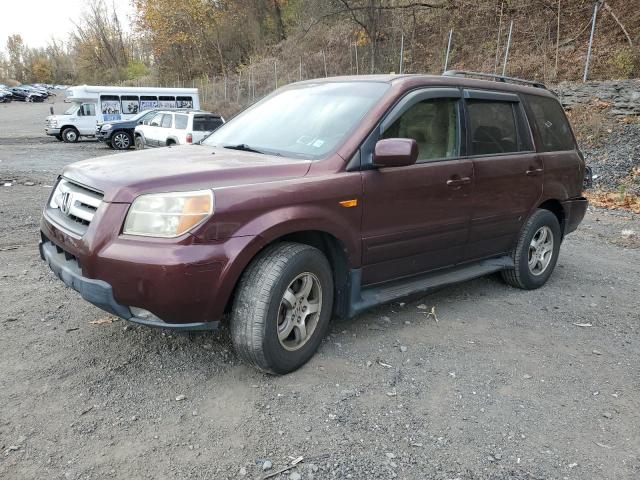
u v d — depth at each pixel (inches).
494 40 745.0
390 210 148.2
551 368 144.6
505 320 175.8
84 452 102.0
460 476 100.7
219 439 107.8
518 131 193.8
